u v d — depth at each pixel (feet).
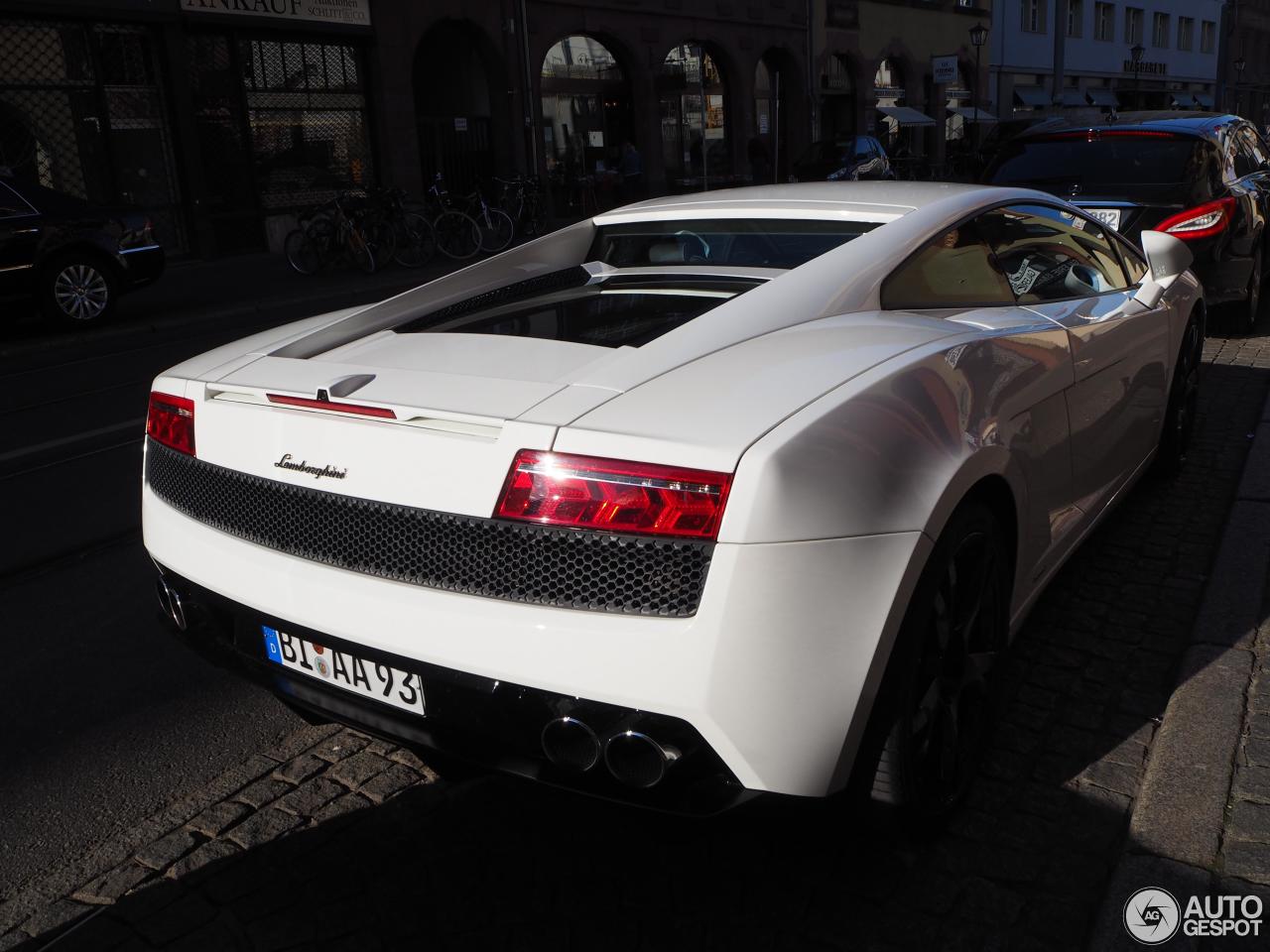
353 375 7.11
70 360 30.76
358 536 6.56
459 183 70.95
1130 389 11.09
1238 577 11.01
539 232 63.82
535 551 5.95
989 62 130.00
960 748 7.68
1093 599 11.17
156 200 54.85
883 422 6.29
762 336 7.25
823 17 101.60
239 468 7.15
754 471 5.60
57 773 9.13
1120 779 8.13
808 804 5.96
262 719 9.92
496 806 8.32
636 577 5.74
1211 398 18.97
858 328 7.45
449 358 7.50
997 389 7.60
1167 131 23.02
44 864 7.91
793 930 6.81
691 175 90.63
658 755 5.75
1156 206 22.27
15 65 48.98
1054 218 11.03
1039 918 6.79
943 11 119.24
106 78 52.19
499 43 70.44
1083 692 9.39
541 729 6.06
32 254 33.40
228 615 7.45
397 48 63.67
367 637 6.41
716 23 88.89
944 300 8.63
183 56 54.24
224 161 57.00
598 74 80.84
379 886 7.47
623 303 8.53
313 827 8.18
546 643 5.85
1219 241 22.15
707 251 9.77
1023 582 8.50
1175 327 12.92
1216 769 7.88
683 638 5.61
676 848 7.68
